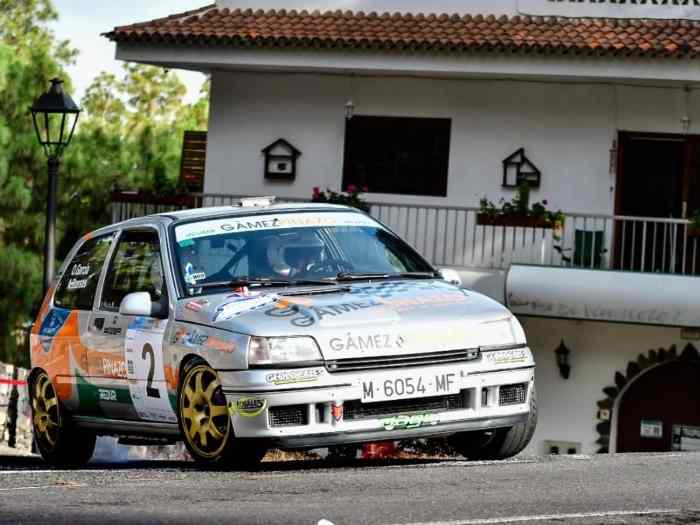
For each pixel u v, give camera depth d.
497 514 12.57
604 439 42.12
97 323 20.38
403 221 44.75
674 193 43.56
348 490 14.37
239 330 16.89
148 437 20.45
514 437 17.95
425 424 16.89
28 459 25.05
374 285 18.36
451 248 43.56
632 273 38.91
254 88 46.47
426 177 45.12
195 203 44.88
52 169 35.62
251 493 14.27
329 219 19.73
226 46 44.53
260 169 46.41
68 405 21.52
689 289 38.47
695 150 43.41
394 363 16.78
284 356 16.52
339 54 43.75
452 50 42.66
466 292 18.33
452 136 44.81
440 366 16.94
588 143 43.91
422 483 14.88
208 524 12.09
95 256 21.27
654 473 15.80
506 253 41.50
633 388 42.34
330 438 16.52
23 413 36.34
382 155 45.56
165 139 61.62
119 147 59.34
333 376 16.52
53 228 35.44
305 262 18.84
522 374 17.61
